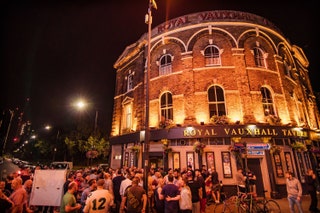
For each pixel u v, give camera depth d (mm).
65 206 5180
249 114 14266
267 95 15688
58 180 8039
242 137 13844
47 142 44281
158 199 7273
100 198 5188
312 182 9805
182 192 6828
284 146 14453
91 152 23984
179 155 14375
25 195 6250
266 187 13234
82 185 9336
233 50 15859
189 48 16422
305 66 23594
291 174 8594
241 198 8758
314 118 21109
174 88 16016
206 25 16688
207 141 14133
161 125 15172
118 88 22281
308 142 15797
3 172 15039
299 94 18875
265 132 13617
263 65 16516
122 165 18156
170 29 17547
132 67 20797
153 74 17625
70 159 43688
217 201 11258
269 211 8711
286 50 19125
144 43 19266
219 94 15234
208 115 14641
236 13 17047
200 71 15719
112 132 21000
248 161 13930
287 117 15570
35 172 8117
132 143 17656
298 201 8078
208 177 11078
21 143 65062
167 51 17547
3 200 5422
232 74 15367
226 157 13703
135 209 5746
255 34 16750
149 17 9672
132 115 18672
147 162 7422
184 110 15039
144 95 17562
